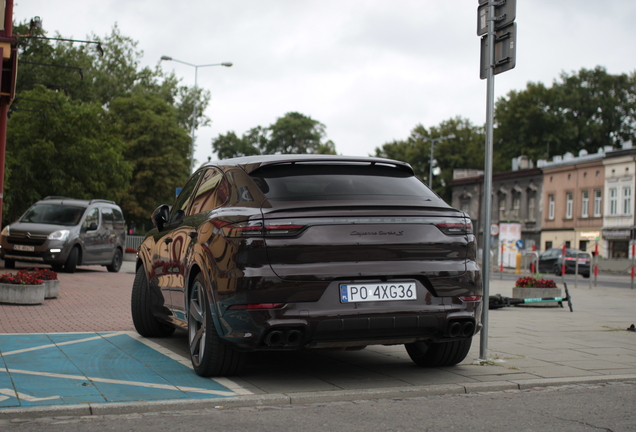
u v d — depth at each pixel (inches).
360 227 215.9
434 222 225.1
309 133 4338.1
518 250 1736.0
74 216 826.8
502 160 2918.3
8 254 777.6
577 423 183.8
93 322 387.5
